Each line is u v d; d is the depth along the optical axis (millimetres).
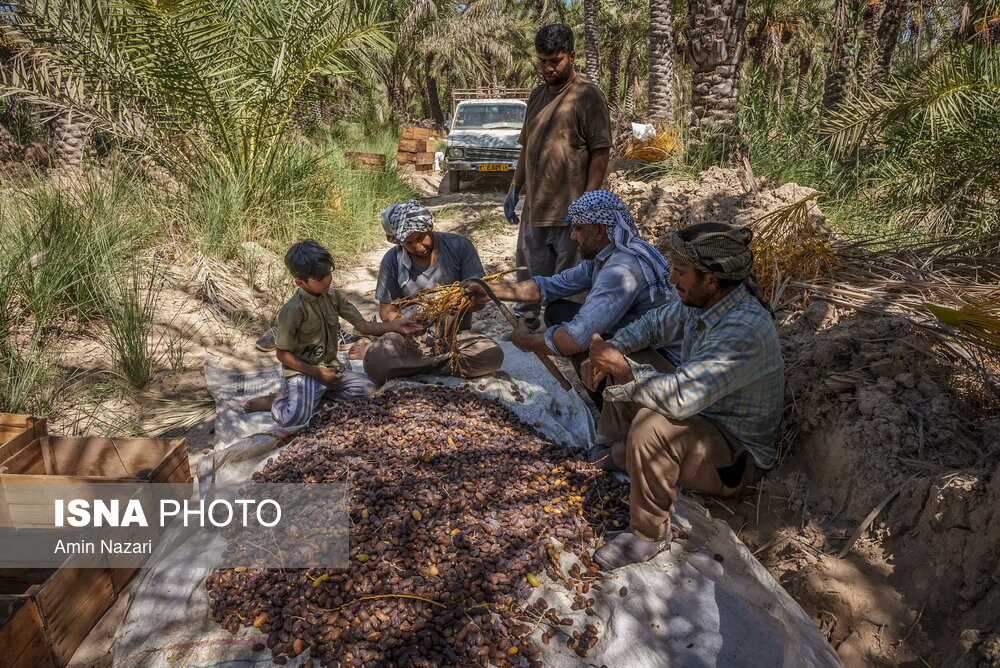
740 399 2502
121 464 2930
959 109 6082
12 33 5738
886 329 3111
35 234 4438
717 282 2396
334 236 6684
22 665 2023
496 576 2324
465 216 9016
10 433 2928
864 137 6488
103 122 6305
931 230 6105
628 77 31719
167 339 4527
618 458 2900
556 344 2977
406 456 2912
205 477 3018
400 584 2287
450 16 25516
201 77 6012
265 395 3672
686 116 9453
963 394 2793
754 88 8719
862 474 2600
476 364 3656
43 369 3797
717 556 2525
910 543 2348
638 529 2488
